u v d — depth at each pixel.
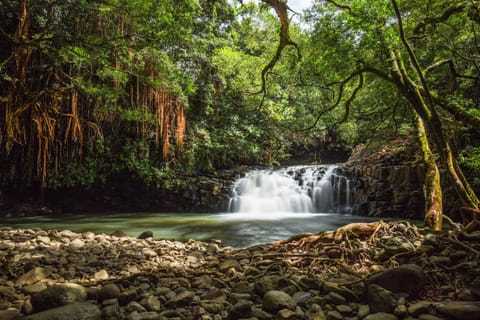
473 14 5.64
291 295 3.28
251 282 3.83
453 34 7.68
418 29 6.53
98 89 9.28
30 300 3.18
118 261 4.98
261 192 17.41
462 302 2.65
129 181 16.44
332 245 4.61
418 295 3.03
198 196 16.45
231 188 16.91
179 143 13.91
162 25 6.20
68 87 8.89
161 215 15.14
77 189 15.83
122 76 8.99
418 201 12.43
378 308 2.80
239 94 17.78
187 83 10.72
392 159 14.18
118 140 14.84
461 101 8.16
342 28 6.99
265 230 10.70
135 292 3.33
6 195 14.10
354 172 15.49
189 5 6.71
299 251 4.85
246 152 19.22
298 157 25.19
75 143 13.34
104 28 8.95
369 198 14.20
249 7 6.75
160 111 12.37
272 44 16.83
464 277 3.27
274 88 16.75
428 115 5.63
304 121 18.50
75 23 8.73
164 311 3.06
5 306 3.17
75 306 2.84
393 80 6.33
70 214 15.36
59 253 5.41
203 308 3.11
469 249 3.66
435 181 6.12
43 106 9.64
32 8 8.30
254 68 16.44
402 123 11.59
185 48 14.09
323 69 8.41
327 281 3.47
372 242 4.59
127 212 16.53
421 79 5.15
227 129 17.72
